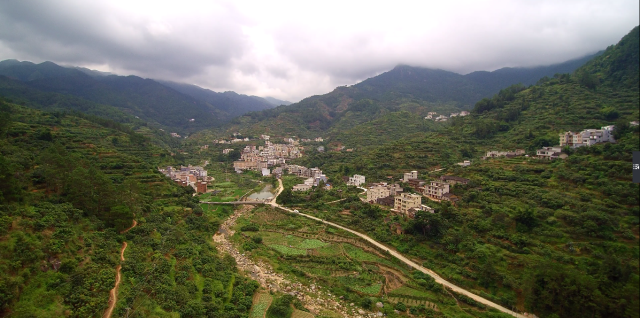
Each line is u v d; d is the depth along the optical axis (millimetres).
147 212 85875
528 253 65250
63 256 47969
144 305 47125
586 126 101375
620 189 66688
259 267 77500
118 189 76562
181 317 48562
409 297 63719
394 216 98312
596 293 49781
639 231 58156
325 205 121750
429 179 120938
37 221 51031
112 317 43125
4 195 54438
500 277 62531
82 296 42812
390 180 133625
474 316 57500
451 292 63938
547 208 72812
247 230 103875
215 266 69750
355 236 93438
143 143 171625
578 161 82750
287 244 92188
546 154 100438
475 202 87625
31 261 43188
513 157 111188
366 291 66500
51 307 39625
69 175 69625
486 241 72938
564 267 57156
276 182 177625
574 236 63531
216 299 57125
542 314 55094
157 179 110688
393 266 76000
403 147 158625
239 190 160125
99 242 57531
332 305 61875
